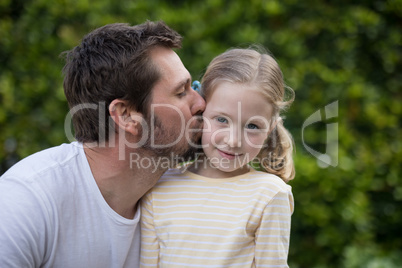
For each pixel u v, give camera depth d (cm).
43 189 156
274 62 177
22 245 151
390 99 343
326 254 306
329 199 293
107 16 300
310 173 286
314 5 333
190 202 169
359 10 328
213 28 313
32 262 155
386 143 326
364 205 298
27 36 298
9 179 159
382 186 322
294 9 333
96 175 164
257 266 164
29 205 153
